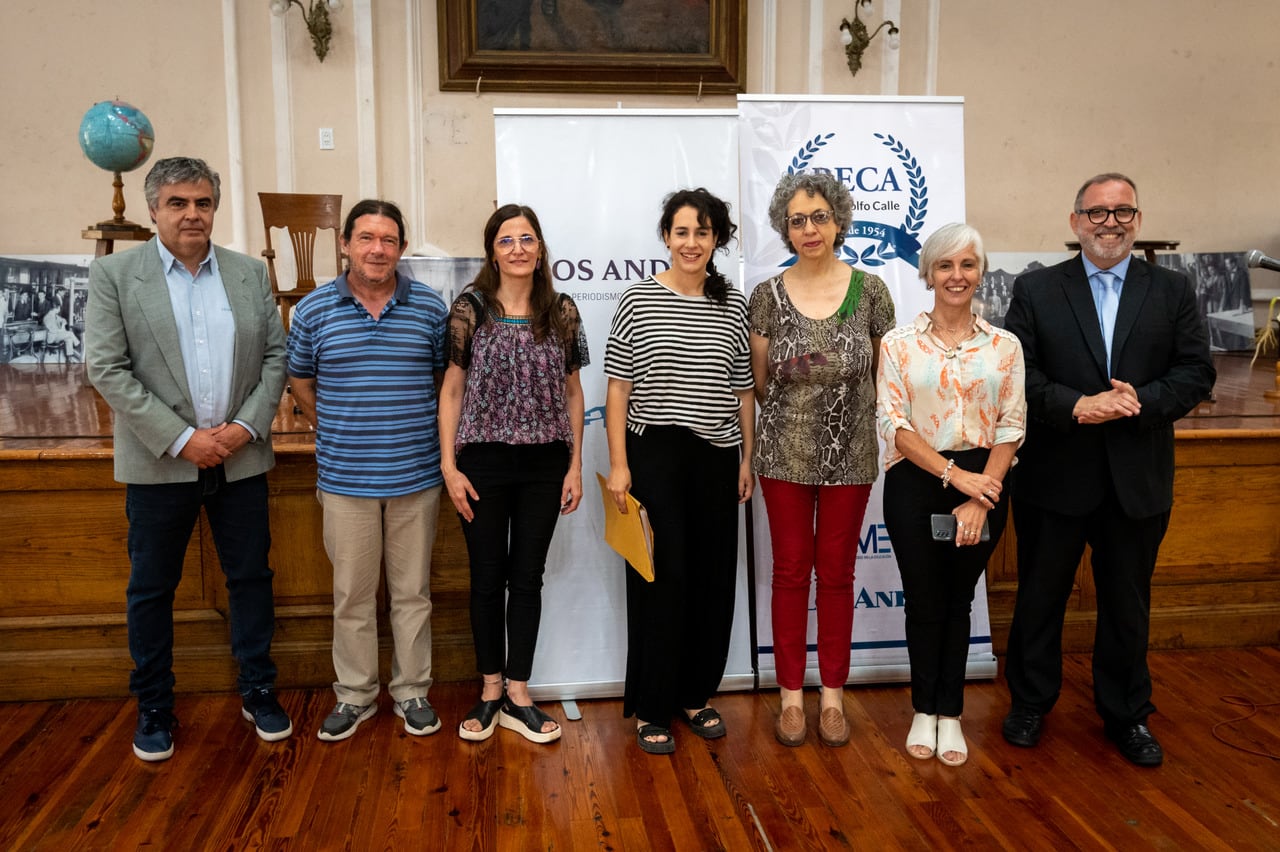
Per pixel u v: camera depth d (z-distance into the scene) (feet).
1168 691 9.11
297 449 9.00
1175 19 20.39
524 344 7.53
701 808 7.07
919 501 7.47
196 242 7.37
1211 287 20.84
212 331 7.55
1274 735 8.20
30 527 8.85
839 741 8.03
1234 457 9.97
